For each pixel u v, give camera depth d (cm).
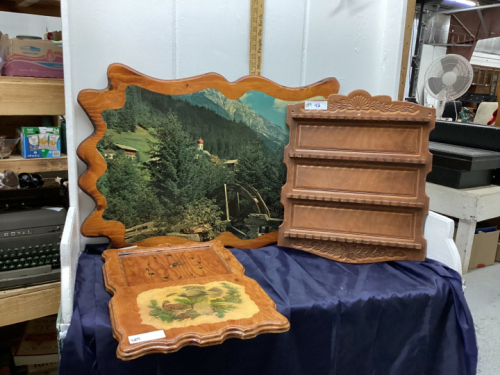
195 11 129
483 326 193
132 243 131
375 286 119
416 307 117
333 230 138
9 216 127
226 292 102
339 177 136
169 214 134
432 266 128
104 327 90
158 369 95
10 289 127
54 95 147
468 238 240
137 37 124
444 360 122
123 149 124
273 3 138
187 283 107
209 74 129
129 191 128
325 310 107
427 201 133
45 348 147
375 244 135
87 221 124
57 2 167
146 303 95
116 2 120
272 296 109
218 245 134
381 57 157
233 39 136
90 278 112
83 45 119
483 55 530
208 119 132
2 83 138
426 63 501
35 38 158
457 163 233
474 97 477
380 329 115
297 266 130
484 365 165
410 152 132
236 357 101
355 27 151
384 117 130
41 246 130
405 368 118
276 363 105
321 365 111
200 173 135
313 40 146
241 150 138
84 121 124
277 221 147
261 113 137
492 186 255
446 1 452
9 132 172
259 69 140
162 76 129
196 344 81
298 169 138
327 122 135
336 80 144
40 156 157
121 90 120
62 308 93
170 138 128
